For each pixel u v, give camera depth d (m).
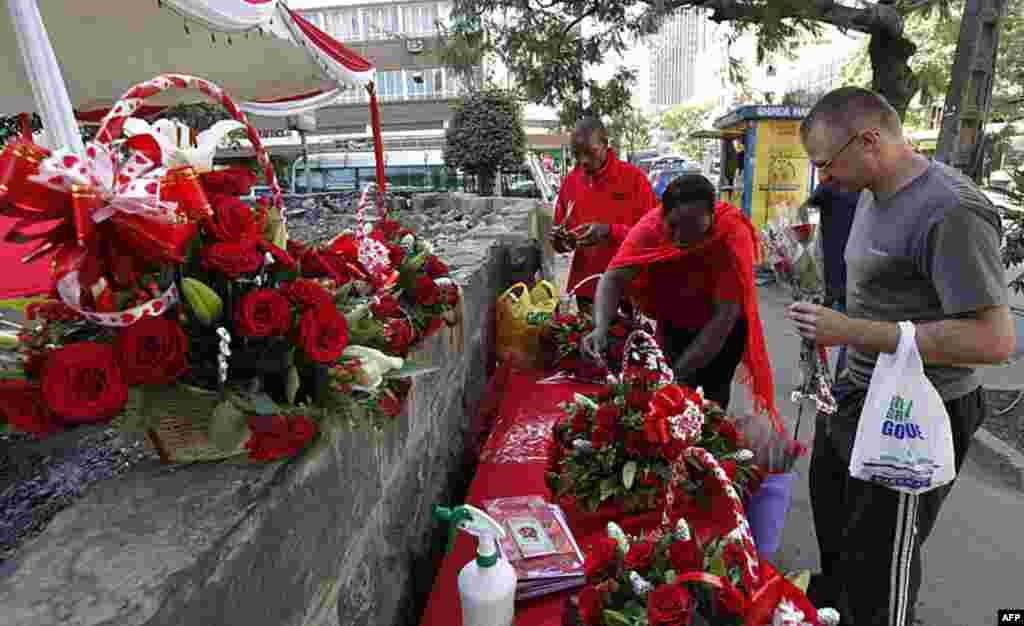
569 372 3.10
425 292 1.77
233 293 1.04
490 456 2.25
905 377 1.65
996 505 3.44
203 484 0.95
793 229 1.85
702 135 11.62
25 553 0.79
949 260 1.60
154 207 0.88
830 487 2.22
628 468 1.71
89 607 0.69
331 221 7.05
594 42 8.62
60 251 0.91
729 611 1.07
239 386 1.01
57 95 1.14
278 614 0.97
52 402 0.84
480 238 4.04
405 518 1.74
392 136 28.03
